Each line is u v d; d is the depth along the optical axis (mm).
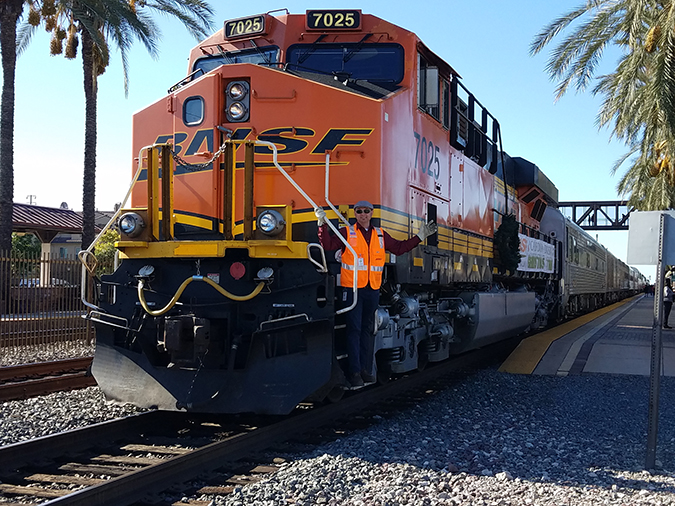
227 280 5902
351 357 5707
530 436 5945
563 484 4598
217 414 6457
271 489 4250
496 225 11008
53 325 12023
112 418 6254
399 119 6656
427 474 4676
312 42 7000
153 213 6094
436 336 8234
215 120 6207
